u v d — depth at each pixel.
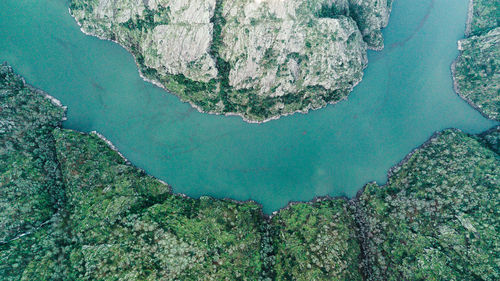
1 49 111.00
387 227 95.50
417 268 85.56
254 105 108.62
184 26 101.88
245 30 98.75
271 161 110.19
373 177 108.50
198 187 105.31
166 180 105.12
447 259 83.69
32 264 81.00
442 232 87.69
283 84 105.44
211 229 92.00
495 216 85.81
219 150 109.81
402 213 95.25
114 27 111.19
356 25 110.00
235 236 92.31
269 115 110.94
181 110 111.19
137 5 104.38
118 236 86.44
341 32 102.69
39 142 97.88
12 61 110.38
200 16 99.38
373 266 92.12
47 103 106.12
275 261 92.56
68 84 110.88
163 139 109.25
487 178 92.69
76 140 100.94
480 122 111.81
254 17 97.44
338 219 97.94
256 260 91.31
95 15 111.62
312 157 111.12
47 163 95.50
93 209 90.44
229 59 104.06
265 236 96.69
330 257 89.19
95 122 108.81
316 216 98.81
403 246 90.31
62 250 85.75
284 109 110.88
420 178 100.31
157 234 86.81
